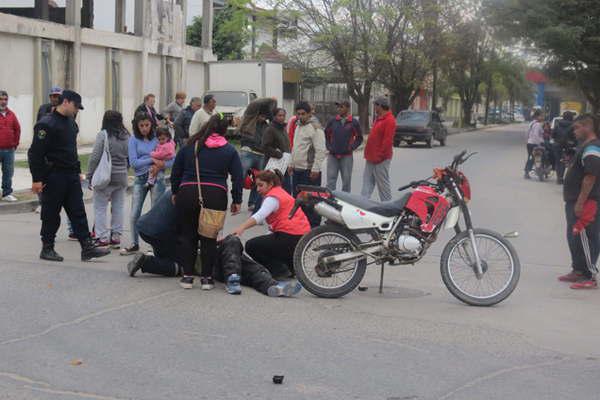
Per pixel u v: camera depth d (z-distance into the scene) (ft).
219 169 26.68
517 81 282.15
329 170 42.11
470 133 200.85
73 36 88.84
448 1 146.20
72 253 32.81
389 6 131.23
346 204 26.40
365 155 42.11
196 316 23.58
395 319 24.13
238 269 26.61
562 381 18.97
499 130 228.43
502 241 26.58
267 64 115.75
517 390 18.25
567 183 30.25
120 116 33.65
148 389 17.51
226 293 26.61
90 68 93.97
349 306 25.58
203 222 26.45
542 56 156.87
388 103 41.60
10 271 28.35
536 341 22.31
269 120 42.14
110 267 30.19
